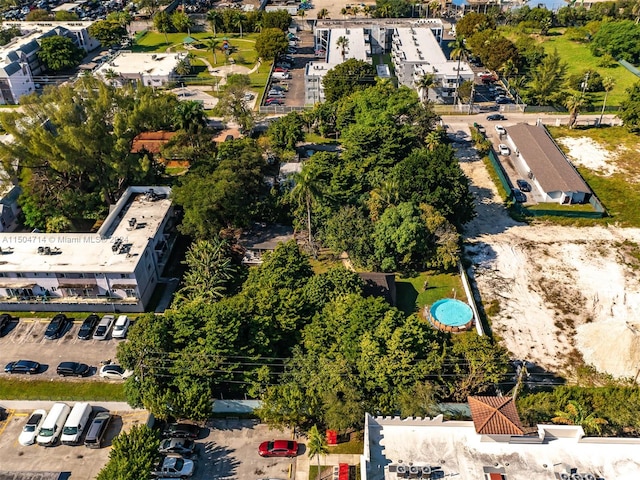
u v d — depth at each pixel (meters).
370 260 90.56
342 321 71.50
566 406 63.69
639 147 130.75
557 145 132.25
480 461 50.25
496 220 107.06
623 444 51.47
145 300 86.75
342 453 63.56
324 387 64.31
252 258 94.81
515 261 96.12
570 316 84.81
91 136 98.31
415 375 65.00
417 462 50.28
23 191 102.38
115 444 57.84
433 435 52.66
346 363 66.25
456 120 144.88
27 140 97.69
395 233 88.06
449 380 66.81
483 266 94.94
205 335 68.50
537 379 74.00
